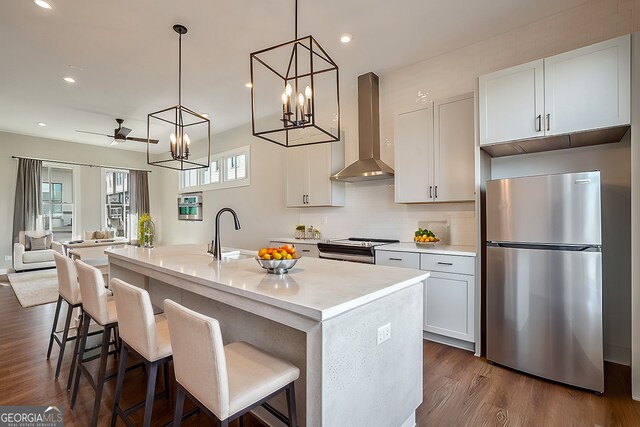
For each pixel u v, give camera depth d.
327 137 4.38
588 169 2.76
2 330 3.44
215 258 2.48
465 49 3.41
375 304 1.53
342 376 1.34
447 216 3.62
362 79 4.04
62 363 2.70
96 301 1.93
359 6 2.71
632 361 2.15
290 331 1.76
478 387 2.30
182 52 3.43
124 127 5.84
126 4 2.65
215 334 1.11
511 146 2.81
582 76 2.35
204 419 1.96
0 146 6.57
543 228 2.38
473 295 2.83
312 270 2.02
